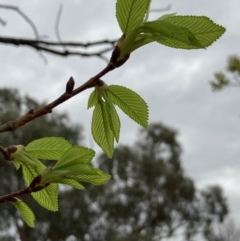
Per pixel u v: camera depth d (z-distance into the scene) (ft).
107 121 5.01
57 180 4.62
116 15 4.32
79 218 72.74
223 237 78.59
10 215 65.10
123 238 79.00
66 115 69.56
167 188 91.50
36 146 5.02
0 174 65.41
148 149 96.22
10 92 66.08
